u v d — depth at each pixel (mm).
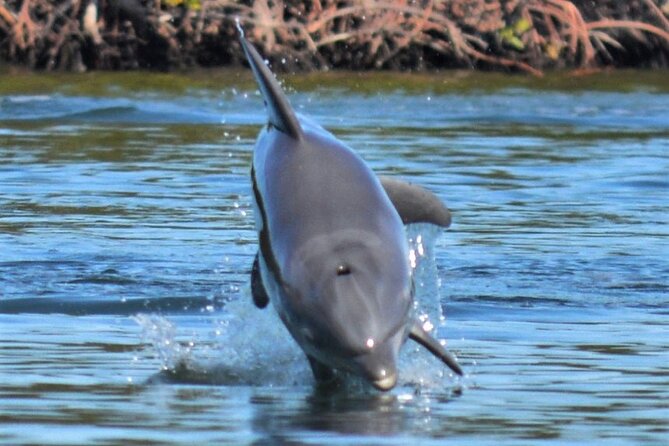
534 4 107688
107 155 57969
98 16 100375
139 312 31125
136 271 35344
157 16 100875
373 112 75000
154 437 20484
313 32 102938
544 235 41250
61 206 45469
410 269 22547
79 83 87000
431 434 20859
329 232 22484
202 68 100562
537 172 54188
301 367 25766
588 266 36719
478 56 104438
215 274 35250
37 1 99500
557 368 25750
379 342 21156
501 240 40312
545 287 34156
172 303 32000
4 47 99312
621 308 32094
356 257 22078
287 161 23578
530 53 106312
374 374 20922
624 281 35000
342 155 23766
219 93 83000
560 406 22797
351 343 21141
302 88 86938
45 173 52781
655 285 34656
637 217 44688
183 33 101500
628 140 64625
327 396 23531
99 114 72125
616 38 111000
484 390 24000
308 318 21797
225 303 31922
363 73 99875
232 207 45938
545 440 20641
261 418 21797
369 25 103938
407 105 78562
